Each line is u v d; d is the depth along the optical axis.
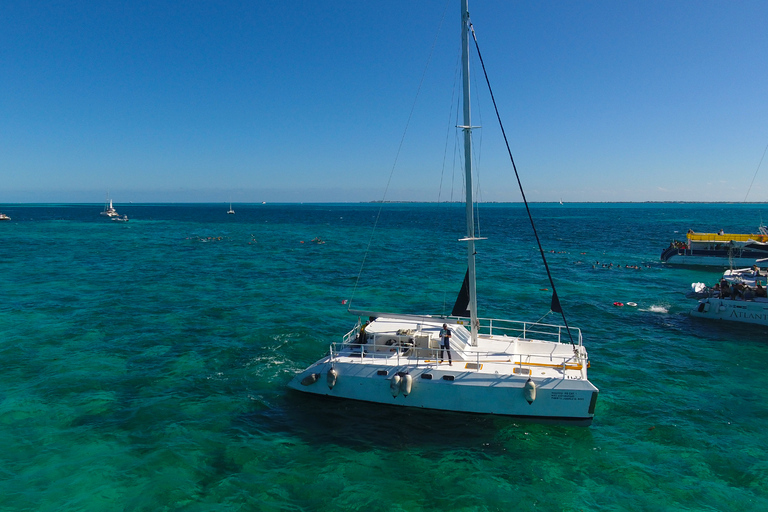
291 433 15.13
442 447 14.36
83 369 20.48
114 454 13.70
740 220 166.00
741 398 18.38
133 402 17.28
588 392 14.70
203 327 27.39
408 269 51.38
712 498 12.14
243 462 13.44
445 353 16.58
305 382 16.98
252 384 19.12
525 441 14.66
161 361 21.69
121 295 36.03
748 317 29.03
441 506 11.66
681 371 21.25
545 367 15.85
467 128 15.91
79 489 12.01
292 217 192.25
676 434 15.43
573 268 52.38
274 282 42.69
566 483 12.74
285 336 25.81
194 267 51.41
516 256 62.97
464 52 15.53
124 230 109.06
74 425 15.46
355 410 16.42
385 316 18.95
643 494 12.30
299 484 12.47
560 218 186.62
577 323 29.58
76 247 70.19
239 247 73.19
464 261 57.72
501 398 15.23
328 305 33.81
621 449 14.49
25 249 66.25
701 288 34.38
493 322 30.06
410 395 15.84
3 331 25.94
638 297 37.06
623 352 23.92
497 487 12.50
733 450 14.48
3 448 13.94
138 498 11.70
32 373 19.95
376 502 11.78
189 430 15.22
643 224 141.75
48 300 33.94
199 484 12.38
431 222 152.50
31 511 11.14
